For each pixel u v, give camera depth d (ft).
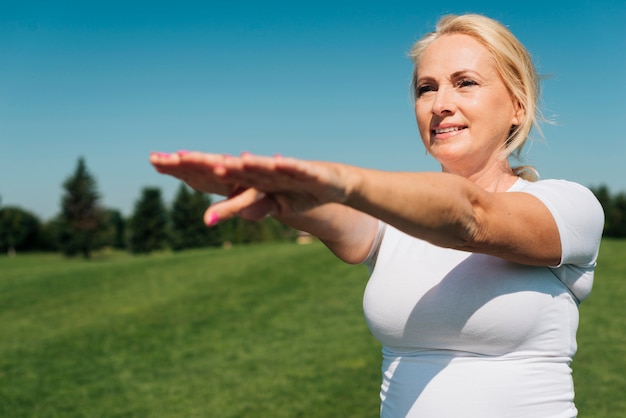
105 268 85.76
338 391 27.14
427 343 6.23
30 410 26.27
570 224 5.37
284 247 106.01
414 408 6.21
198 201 238.89
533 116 6.55
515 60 6.42
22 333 44.24
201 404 26.40
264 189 3.79
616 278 56.75
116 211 299.17
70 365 34.35
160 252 239.91
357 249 6.66
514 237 4.89
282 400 26.35
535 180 7.15
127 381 30.58
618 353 31.04
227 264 82.33
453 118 6.49
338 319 44.75
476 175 6.66
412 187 4.04
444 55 6.56
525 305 5.83
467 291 5.93
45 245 260.42
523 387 5.89
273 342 38.09
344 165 3.95
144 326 45.65
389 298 6.34
